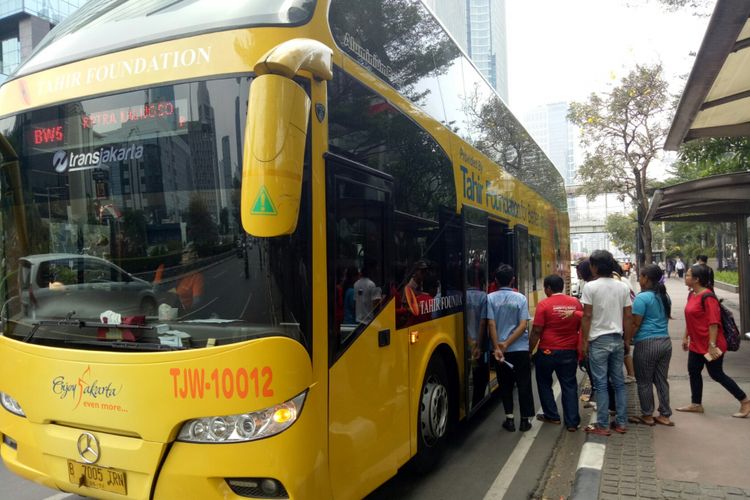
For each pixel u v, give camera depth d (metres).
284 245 2.87
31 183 3.47
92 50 3.40
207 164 2.98
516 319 6.15
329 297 3.16
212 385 2.77
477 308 6.07
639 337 5.89
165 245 3.05
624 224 51.00
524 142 9.24
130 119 3.18
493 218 6.99
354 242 3.49
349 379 3.35
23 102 3.55
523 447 5.73
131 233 3.14
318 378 3.01
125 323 3.08
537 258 10.01
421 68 4.93
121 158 3.20
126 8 3.59
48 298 3.38
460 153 5.79
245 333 2.81
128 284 3.12
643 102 18.20
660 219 13.52
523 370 6.20
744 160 11.84
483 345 6.27
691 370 6.31
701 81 6.11
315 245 3.05
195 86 3.04
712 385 7.67
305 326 2.92
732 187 9.42
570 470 5.10
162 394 2.84
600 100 19.12
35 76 3.54
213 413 2.76
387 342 3.88
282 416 2.78
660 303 5.89
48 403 3.19
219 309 2.89
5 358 3.43
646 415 5.88
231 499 2.81
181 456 2.82
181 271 3.00
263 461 2.73
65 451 3.13
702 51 5.44
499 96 7.74
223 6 3.22
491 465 5.23
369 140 3.78
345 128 3.48
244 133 2.90
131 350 2.98
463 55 6.21
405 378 4.17
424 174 4.76
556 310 6.05
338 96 3.43
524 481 4.85
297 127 2.65
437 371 5.03
